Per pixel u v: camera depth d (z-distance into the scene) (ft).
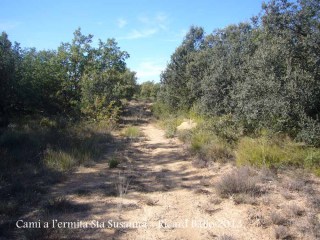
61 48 68.74
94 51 70.69
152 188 22.86
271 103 27.14
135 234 15.96
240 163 26.08
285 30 28.07
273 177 22.68
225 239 14.98
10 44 54.80
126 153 34.99
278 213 17.34
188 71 63.93
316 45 26.35
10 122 48.52
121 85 66.90
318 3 27.37
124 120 70.18
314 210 17.57
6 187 21.75
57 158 28.78
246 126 34.06
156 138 46.34
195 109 57.21
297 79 26.58
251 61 32.04
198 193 21.47
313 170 23.21
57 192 21.80
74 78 66.95
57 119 53.01
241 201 19.40
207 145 32.86
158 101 90.89
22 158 28.30
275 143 27.76
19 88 51.90
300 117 26.45
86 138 39.47
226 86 44.16
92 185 23.44
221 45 53.11
